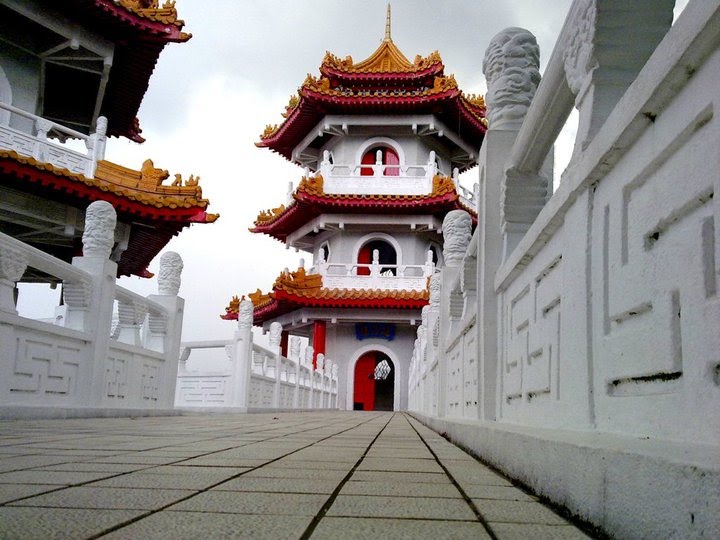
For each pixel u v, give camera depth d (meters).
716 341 1.74
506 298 5.04
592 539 1.97
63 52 19.56
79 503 2.41
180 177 19.88
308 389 24.27
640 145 2.31
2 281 7.39
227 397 15.97
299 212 30.80
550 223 3.39
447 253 10.02
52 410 8.18
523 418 4.36
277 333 19.78
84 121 24.33
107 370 9.88
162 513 2.24
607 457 1.98
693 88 1.91
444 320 9.80
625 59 2.80
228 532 1.96
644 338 2.25
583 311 2.89
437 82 29.23
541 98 3.83
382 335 31.94
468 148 33.03
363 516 2.28
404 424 11.27
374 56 32.47
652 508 1.67
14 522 2.06
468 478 3.41
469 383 6.78
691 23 1.80
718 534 1.37
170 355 12.51
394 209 29.80
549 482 2.62
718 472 1.38
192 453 4.42
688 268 1.92
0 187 17.48
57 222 18.66
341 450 5.04
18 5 17.47
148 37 19.19
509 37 5.60
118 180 19.03
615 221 2.58
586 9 2.84
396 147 31.34
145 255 24.95
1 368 7.38
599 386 2.73
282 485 2.98
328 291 29.56
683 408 1.95
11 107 16.98
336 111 30.38
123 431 6.65
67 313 9.31
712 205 1.83
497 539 1.95
